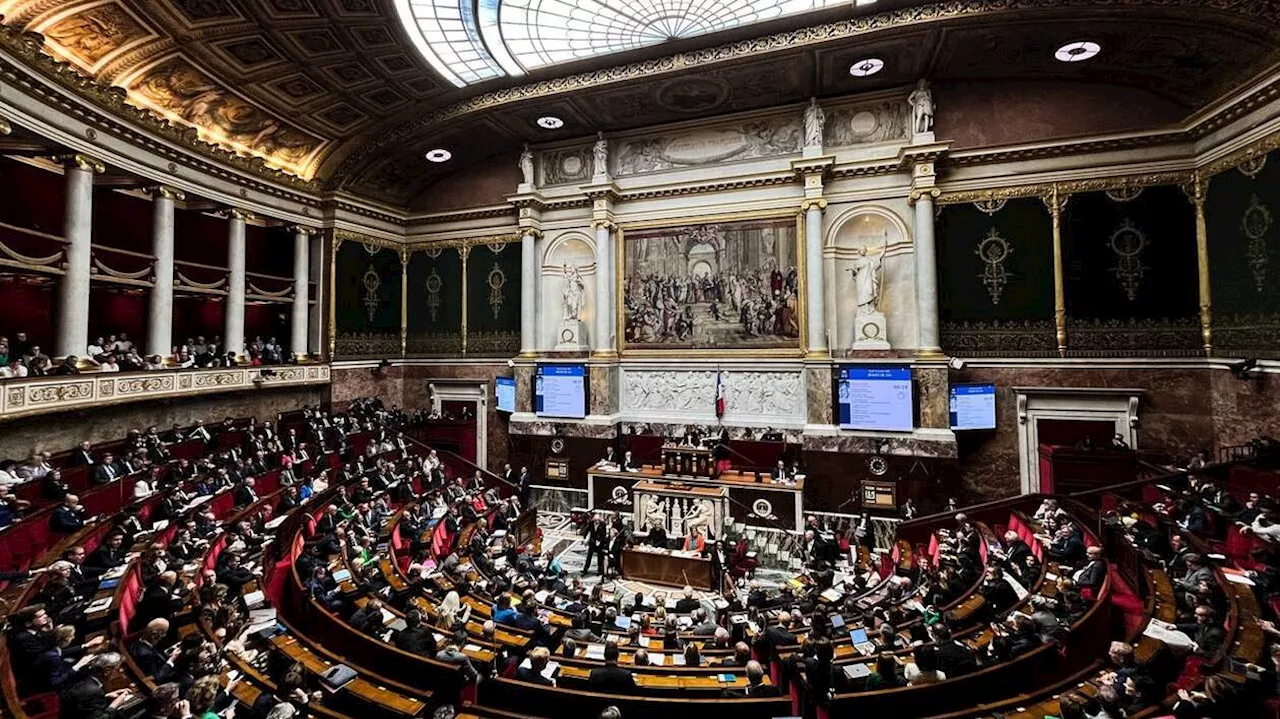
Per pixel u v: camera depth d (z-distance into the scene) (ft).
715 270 60.23
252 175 56.39
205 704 16.61
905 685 20.20
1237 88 40.93
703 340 60.49
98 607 22.70
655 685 21.07
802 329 56.54
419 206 73.46
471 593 31.86
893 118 54.80
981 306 51.88
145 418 47.06
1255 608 22.36
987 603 28.37
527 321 65.41
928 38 45.42
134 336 55.31
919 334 52.29
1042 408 50.24
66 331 40.55
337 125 59.00
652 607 35.37
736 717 18.60
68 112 39.96
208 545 30.96
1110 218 48.67
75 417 41.68
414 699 18.81
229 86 49.44
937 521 46.11
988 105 52.16
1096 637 24.07
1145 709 16.38
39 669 17.76
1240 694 15.71
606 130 64.18
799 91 55.26
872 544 47.73
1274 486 34.81
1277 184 38.17
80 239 41.16
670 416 61.26
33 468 34.99
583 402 61.82
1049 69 48.85
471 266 70.90
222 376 52.47
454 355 71.20
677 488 51.44
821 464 53.52
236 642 21.70
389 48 46.88
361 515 40.57
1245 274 41.39
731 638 28.63
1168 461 46.11
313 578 29.40
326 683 19.44
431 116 59.62
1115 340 48.24
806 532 45.93
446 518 44.16
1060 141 49.21
